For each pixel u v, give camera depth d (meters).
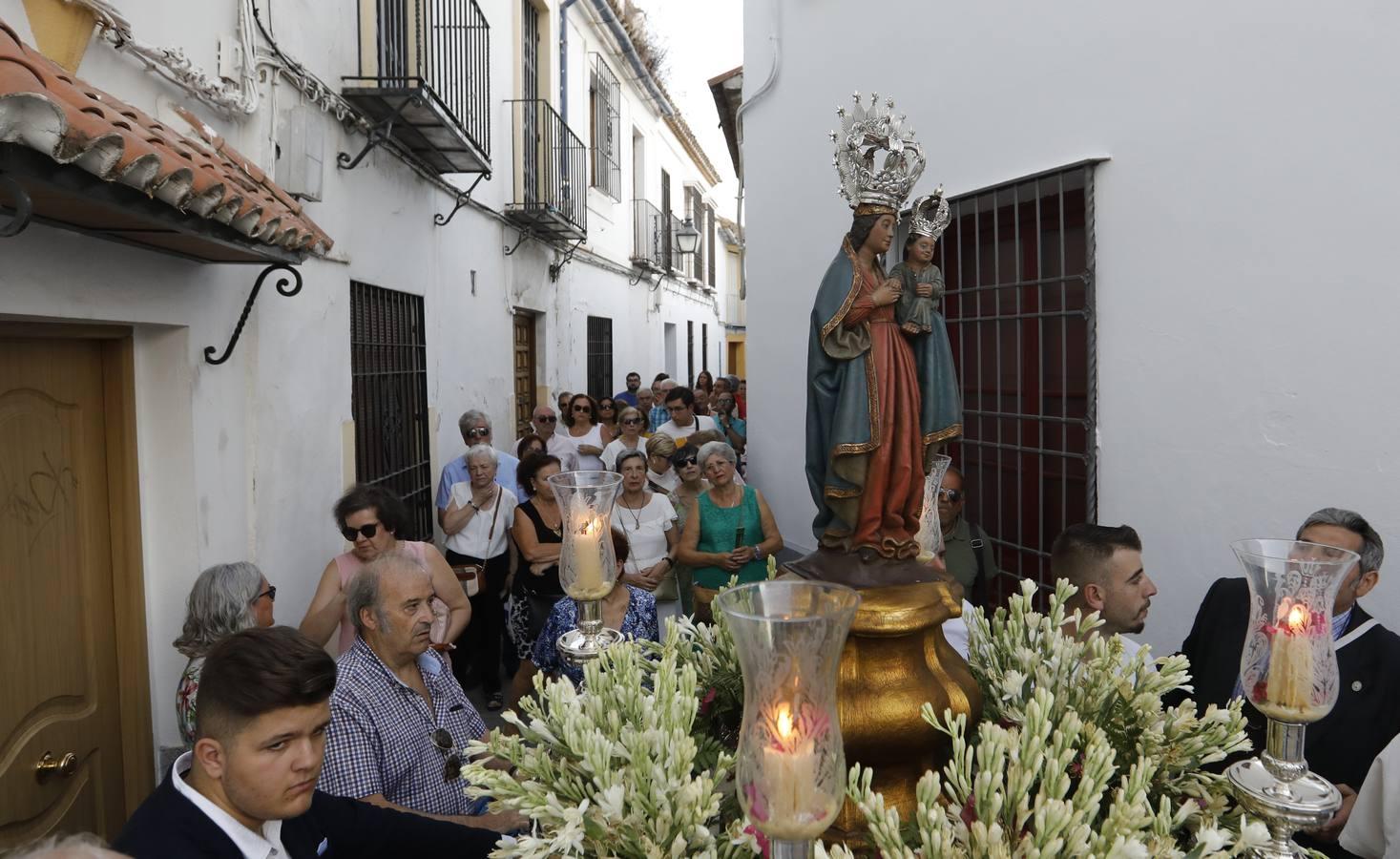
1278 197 2.84
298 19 3.92
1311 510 2.77
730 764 1.35
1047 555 3.94
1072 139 3.66
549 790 1.40
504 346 7.80
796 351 6.18
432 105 4.64
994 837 1.15
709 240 20.50
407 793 2.24
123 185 1.96
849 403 1.67
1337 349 2.68
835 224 5.60
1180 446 3.21
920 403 1.74
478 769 1.38
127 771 2.92
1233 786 1.35
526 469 4.37
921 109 4.67
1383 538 2.58
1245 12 2.92
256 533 3.56
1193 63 3.11
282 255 3.00
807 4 5.74
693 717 1.46
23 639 2.44
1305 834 2.08
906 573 1.66
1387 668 2.15
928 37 4.58
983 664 1.79
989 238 4.35
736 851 1.30
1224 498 3.05
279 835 1.70
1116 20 3.42
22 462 2.46
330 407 4.36
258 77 3.53
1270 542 1.43
